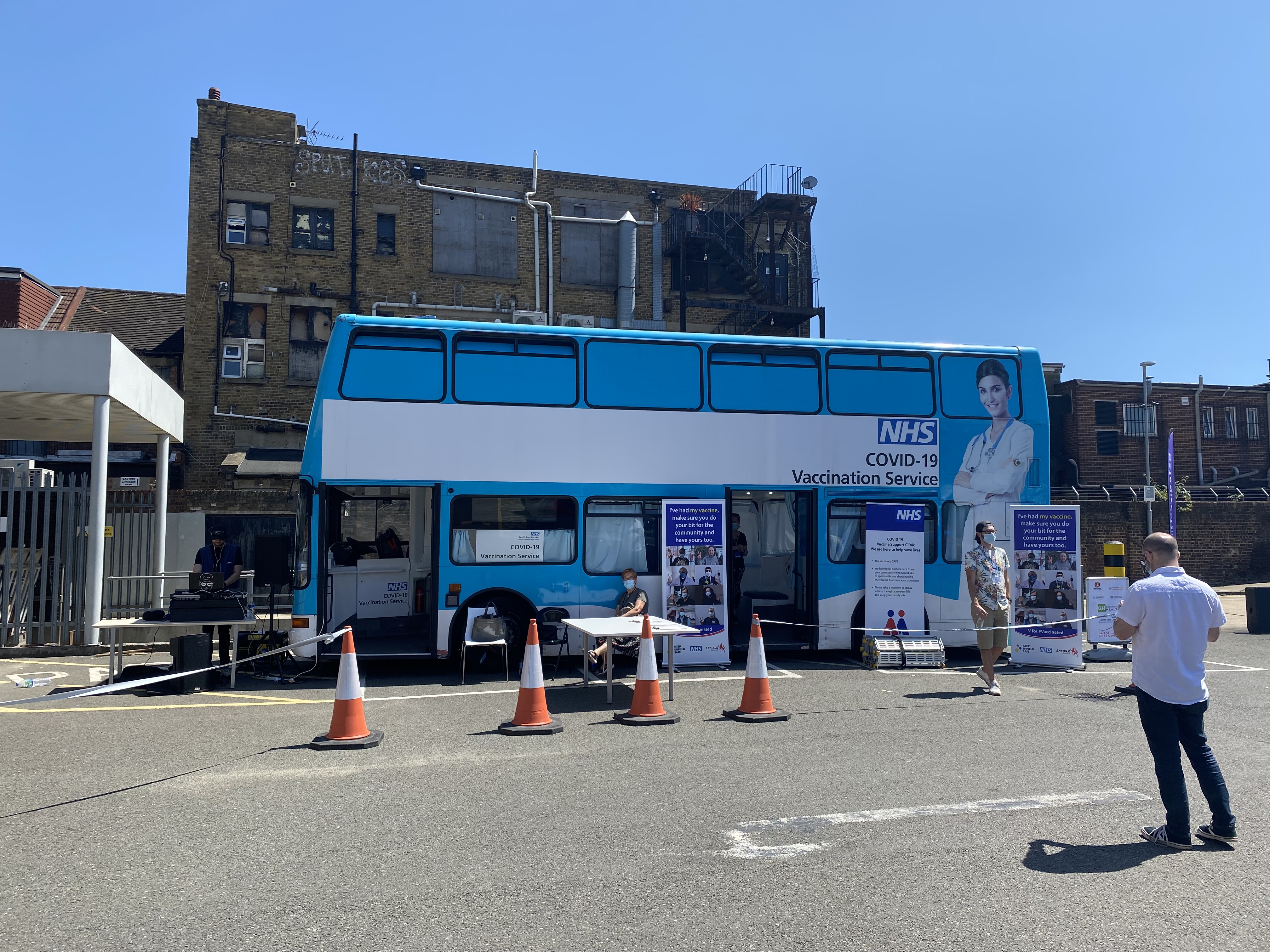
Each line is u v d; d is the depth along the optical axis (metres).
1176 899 4.27
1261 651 13.63
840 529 12.18
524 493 11.02
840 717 8.58
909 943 3.77
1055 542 12.05
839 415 12.20
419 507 12.02
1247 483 30.80
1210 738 7.84
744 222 26.64
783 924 3.95
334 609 11.62
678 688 10.20
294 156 23.09
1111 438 29.77
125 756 7.00
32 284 24.22
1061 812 5.62
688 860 4.74
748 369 11.98
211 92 22.75
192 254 22.36
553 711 8.90
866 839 5.08
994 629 10.02
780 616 13.18
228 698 9.69
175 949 3.69
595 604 11.20
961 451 12.57
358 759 6.91
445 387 10.95
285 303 22.75
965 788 6.14
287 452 22.17
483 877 4.48
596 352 11.46
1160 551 5.27
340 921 3.96
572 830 5.21
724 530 11.62
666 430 11.56
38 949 3.68
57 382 12.77
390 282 23.56
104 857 4.76
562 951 3.68
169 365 23.05
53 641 13.33
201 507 19.72
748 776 6.41
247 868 4.61
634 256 25.00
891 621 12.02
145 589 16.45
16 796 5.89
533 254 24.73
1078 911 4.12
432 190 23.89
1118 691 9.96
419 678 11.05
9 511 13.06
